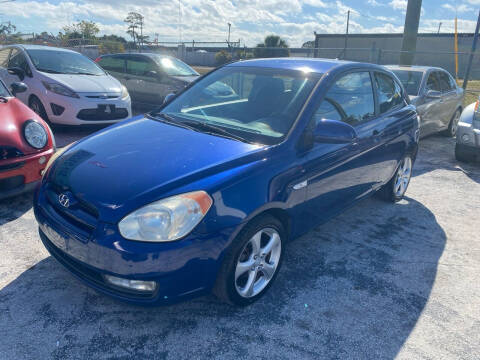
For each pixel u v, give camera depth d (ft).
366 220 13.82
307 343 7.80
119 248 6.93
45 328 7.76
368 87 12.46
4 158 11.93
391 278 10.26
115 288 7.34
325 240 12.16
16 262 9.88
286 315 8.57
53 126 22.80
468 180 18.71
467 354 7.77
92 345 7.41
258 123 9.77
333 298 9.27
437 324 8.60
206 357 7.30
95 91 22.21
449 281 10.30
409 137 14.44
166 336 7.75
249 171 8.10
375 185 13.26
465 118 20.65
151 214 7.00
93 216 7.41
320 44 120.57
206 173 7.76
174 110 11.41
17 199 13.57
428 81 24.63
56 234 7.88
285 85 10.63
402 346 7.88
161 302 7.23
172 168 7.89
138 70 32.68
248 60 12.75
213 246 7.38
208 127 9.86
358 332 8.19
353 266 10.73
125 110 23.44
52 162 9.46
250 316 8.47
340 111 10.85
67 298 8.66
